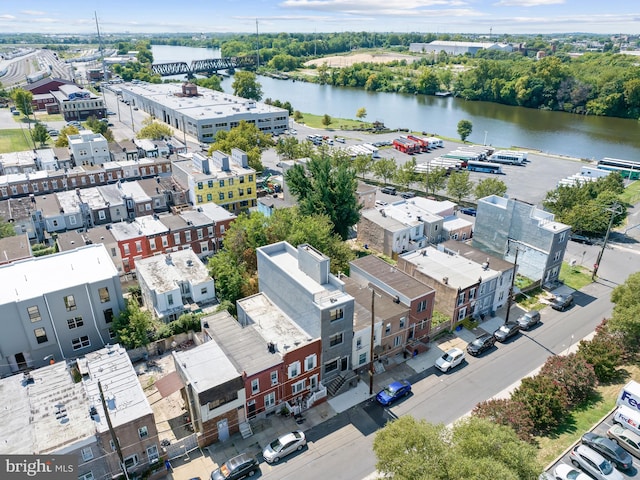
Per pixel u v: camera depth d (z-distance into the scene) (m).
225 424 41.25
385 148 150.00
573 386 44.31
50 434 34.84
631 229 88.19
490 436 30.81
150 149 126.88
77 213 82.62
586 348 49.16
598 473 36.31
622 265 74.44
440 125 192.75
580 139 167.75
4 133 163.25
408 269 62.06
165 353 52.59
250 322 49.53
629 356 50.78
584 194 89.12
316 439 41.75
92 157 118.50
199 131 156.25
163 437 41.38
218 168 96.81
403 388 46.44
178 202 92.56
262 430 42.66
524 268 68.56
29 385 39.91
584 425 42.06
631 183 115.75
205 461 39.34
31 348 48.00
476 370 50.69
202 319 49.56
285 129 174.25
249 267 65.81
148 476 37.19
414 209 83.06
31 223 81.31
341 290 46.22
